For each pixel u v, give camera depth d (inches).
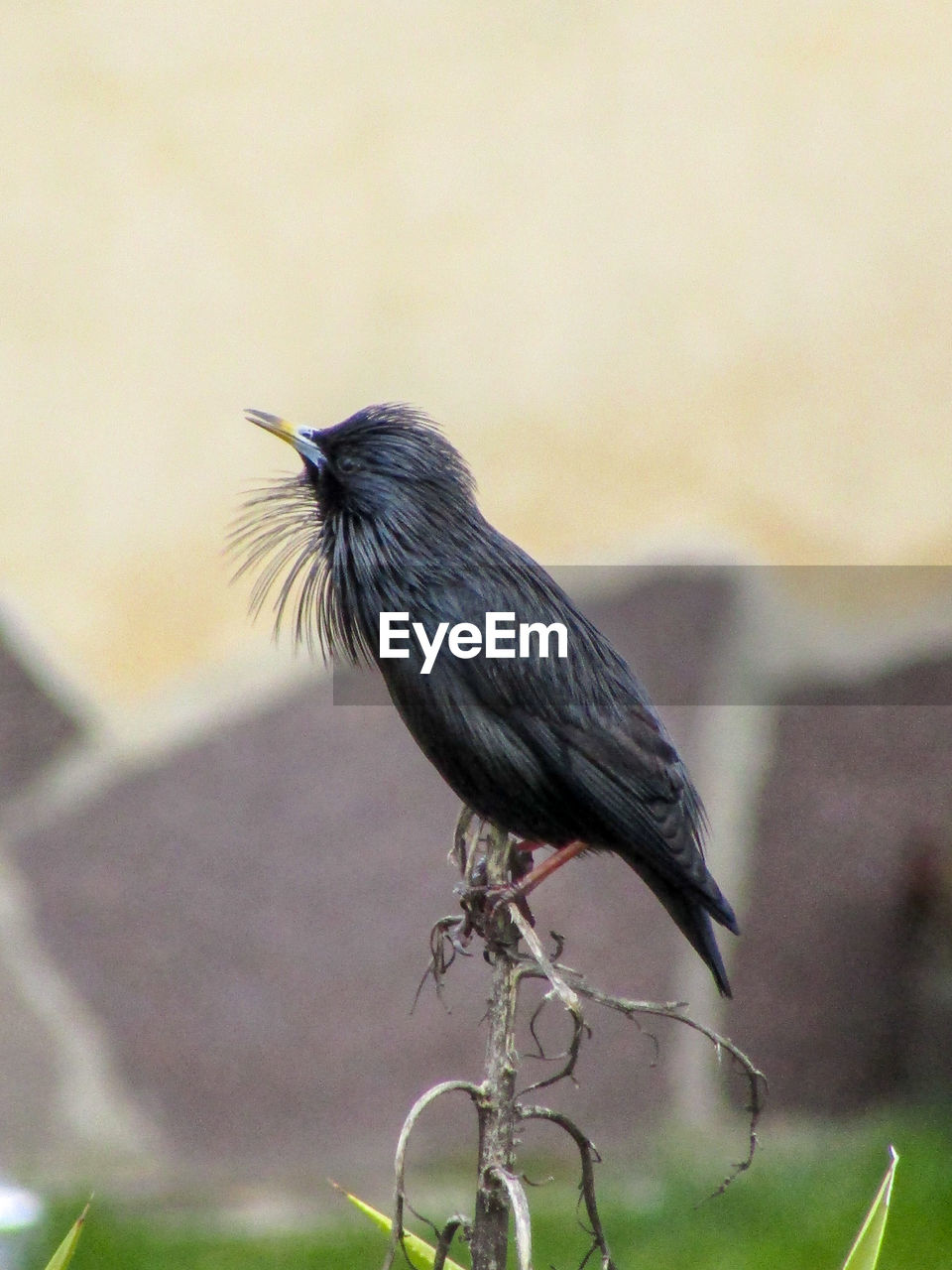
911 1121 444.1
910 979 456.4
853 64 448.5
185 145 444.8
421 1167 436.8
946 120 447.2
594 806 217.8
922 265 447.2
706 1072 451.5
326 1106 441.4
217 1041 440.1
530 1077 444.1
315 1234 394.0
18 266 441.1
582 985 173.2
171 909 441.1
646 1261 372.2
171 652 441.4
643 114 449.7
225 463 440.8
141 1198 420.5
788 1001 454.9
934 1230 382.9
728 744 448.5
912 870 454.9
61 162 443.5
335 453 225.8
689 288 449.7
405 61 447.8
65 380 441.1
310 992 443.2
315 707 446.3
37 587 437.1
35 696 435.5
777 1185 408.5
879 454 450.0
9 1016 434.3
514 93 449.4
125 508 440.5
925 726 454.6
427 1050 445.4
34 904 436.8
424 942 446.9
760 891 453.4
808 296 449.4
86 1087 435.8
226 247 445.1
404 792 449.1
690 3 448.8
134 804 440.8
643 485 449.7
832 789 454.0
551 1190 422.6
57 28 443.2
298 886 444.8
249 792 443.8
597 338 449.1
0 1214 329.1
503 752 215.9
